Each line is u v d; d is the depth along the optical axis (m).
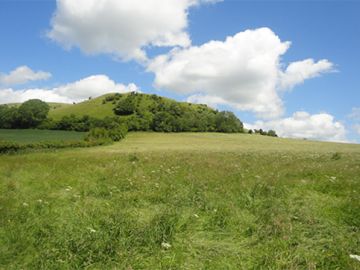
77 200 10.01
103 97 182.25
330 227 7.27
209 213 8.54
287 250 6.11
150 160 21.30
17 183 12.59
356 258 5.58
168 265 5.70
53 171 16.17
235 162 19.86
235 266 5.66
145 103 166.50
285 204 9.00
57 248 6.39
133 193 10.77
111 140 79.00
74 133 100.31
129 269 5.55
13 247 6.32
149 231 6.97
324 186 10.96
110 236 6.84
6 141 49.88
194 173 14.62
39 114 111.56
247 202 9.45
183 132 122.44
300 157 25.14
